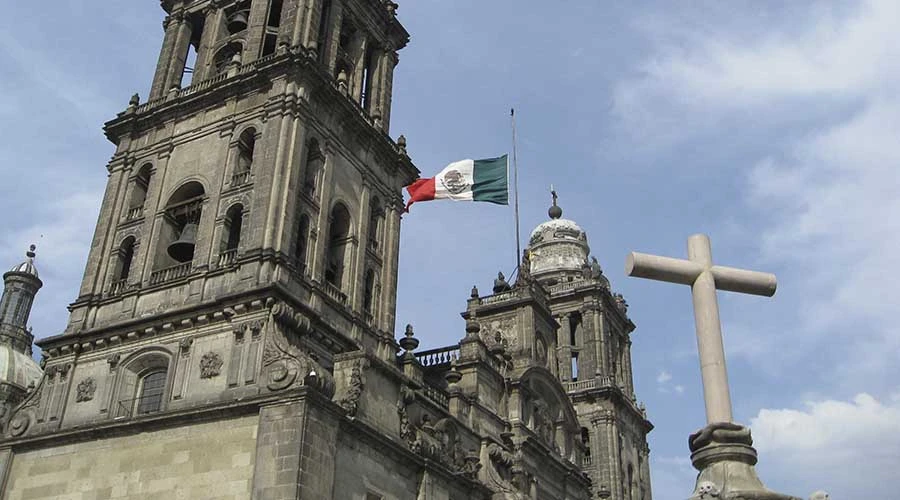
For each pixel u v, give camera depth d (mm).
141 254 44375
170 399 38281
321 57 50000
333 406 35562
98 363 41875
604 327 77688
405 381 43250
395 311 48844
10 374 80812
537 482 54812
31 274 93125
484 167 54250
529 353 60656
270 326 37625
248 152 45469
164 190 46094
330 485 34312
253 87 45844
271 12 52219
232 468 34719
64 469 39250
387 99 55062
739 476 15008
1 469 40719
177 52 51531
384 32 56938
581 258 83500
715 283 17312
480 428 50688
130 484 36875
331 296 43344
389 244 49938
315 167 45031
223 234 42250
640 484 75438
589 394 73438
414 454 41094
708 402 16312
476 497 46156
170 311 40156
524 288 64438
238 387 36719
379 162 50969
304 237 43156
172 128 48031
